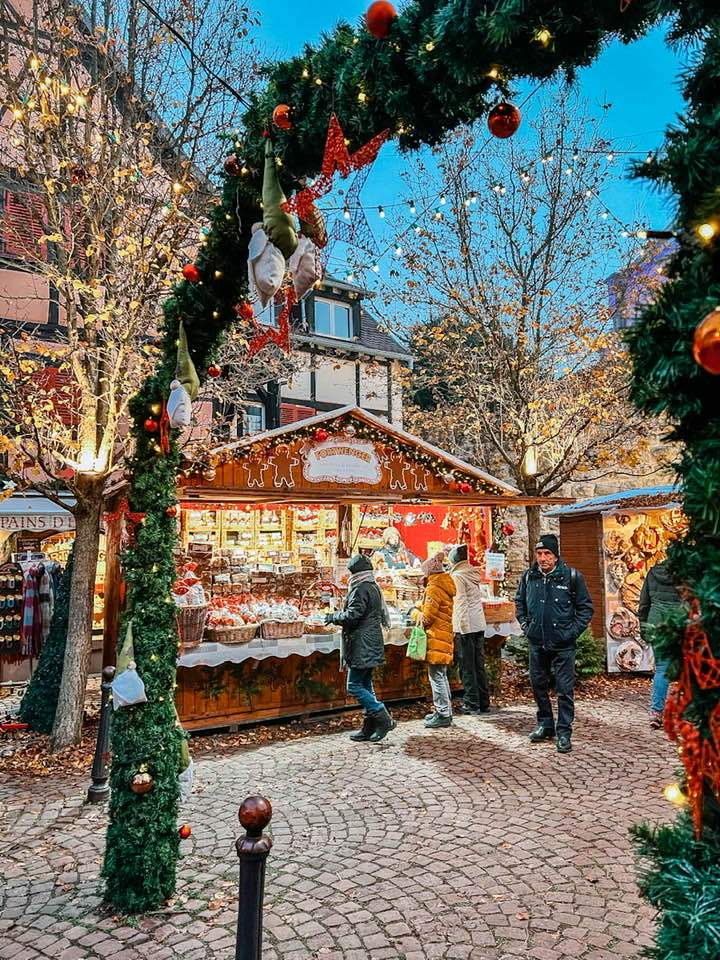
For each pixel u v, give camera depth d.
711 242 1.33
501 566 8.93
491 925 3.14
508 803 4.71
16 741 6.55
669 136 1.44
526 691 8.60
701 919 1.23
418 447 8.56
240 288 3.47
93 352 6.48
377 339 18.70
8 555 10.48
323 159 2.42
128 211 6.65
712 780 1.28
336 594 8.32
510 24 1.67
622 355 9.49
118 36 6.73
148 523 3.60
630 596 9.45
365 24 1.91
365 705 6.38
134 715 3.43
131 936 3.11
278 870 3.72
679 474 1.43
